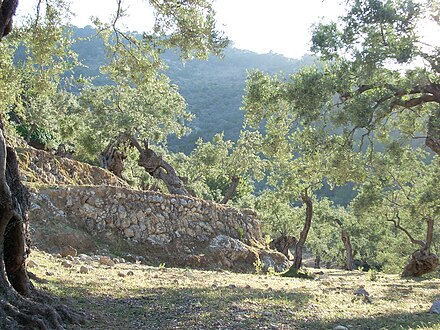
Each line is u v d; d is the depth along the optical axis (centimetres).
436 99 1280
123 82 1142
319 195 6625
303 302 833
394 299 981
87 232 1586
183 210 1822
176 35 1005
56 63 1063
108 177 2203
